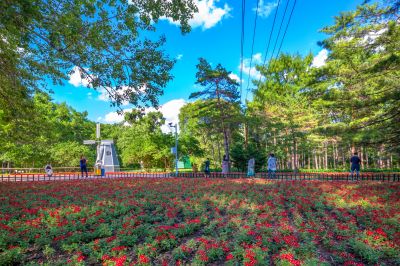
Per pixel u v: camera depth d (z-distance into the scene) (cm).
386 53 1326
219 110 2856
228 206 841
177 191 1146
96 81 763
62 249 517
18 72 983
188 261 466
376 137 1199
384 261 465
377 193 995
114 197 1013
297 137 2952
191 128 4281
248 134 3788
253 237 543
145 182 1533
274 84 3806
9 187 1325
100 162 2598
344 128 1348
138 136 4241
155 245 509
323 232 580
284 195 1018
